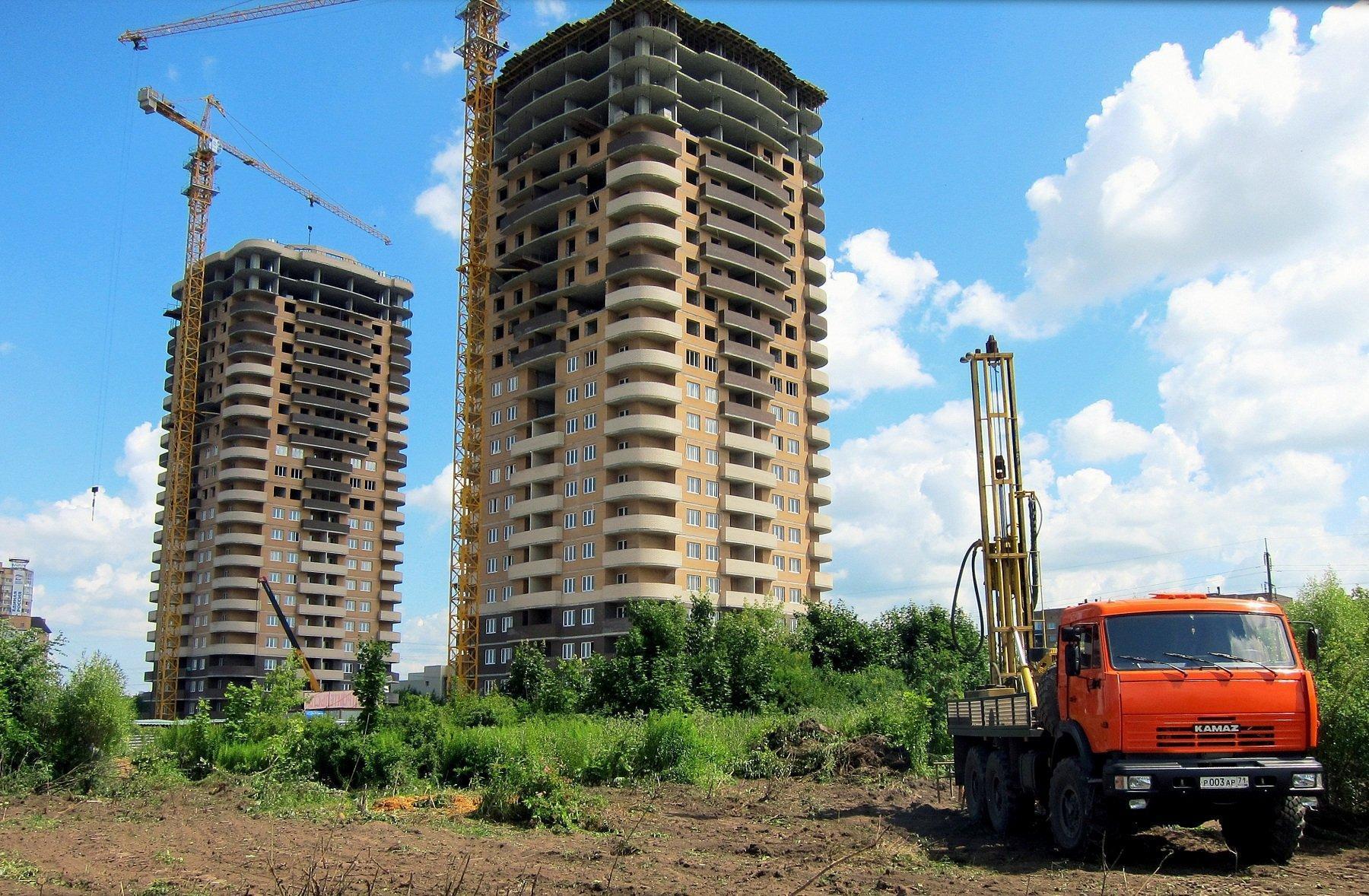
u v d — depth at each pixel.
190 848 16.12
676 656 53.69
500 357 91.31
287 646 116.75
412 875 13.79
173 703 114.81
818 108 103.69
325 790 26.12
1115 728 13.78
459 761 29.33
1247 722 13.77
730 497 84.19
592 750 29.45
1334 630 18.59
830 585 92.50
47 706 25.81
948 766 28.25
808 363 95.75
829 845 16.50
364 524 126.44
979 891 12.65
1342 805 16.44
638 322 80.38
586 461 82.56
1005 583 19.27
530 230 90.69
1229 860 14.49
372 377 128.88
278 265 124.44
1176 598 14.84
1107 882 12.95
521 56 95.75
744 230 88.81
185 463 119.44
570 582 81.50
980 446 19.81
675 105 87.69
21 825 18.61
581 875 13.96
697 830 18.78
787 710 51.44
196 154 120.75
